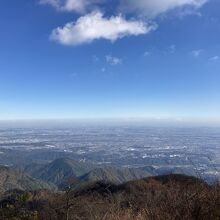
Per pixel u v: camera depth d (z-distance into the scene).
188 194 5.25
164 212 5.10
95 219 5.74
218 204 4.90
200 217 4.84
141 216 5.42
